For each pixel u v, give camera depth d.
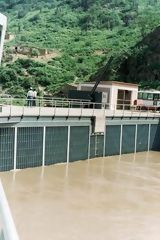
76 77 101.69
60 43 131.62
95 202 27.72
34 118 35.72
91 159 42.84
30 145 35.66
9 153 33.69
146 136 51.41
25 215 23.92
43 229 21.95
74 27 152.12
